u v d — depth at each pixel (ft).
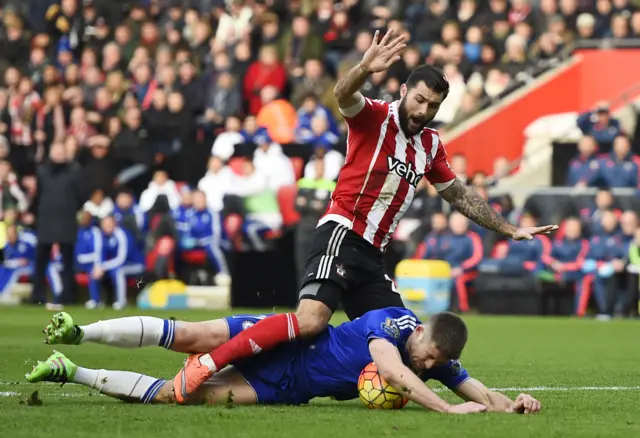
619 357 66.23
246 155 113.50
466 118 120.16
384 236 41.37
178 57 126.72
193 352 38.22
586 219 108.06
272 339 37.45
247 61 125.59
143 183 120.67
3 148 125.39
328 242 40.52
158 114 121.60
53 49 136.87
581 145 112.98
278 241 108.47
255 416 35.04
